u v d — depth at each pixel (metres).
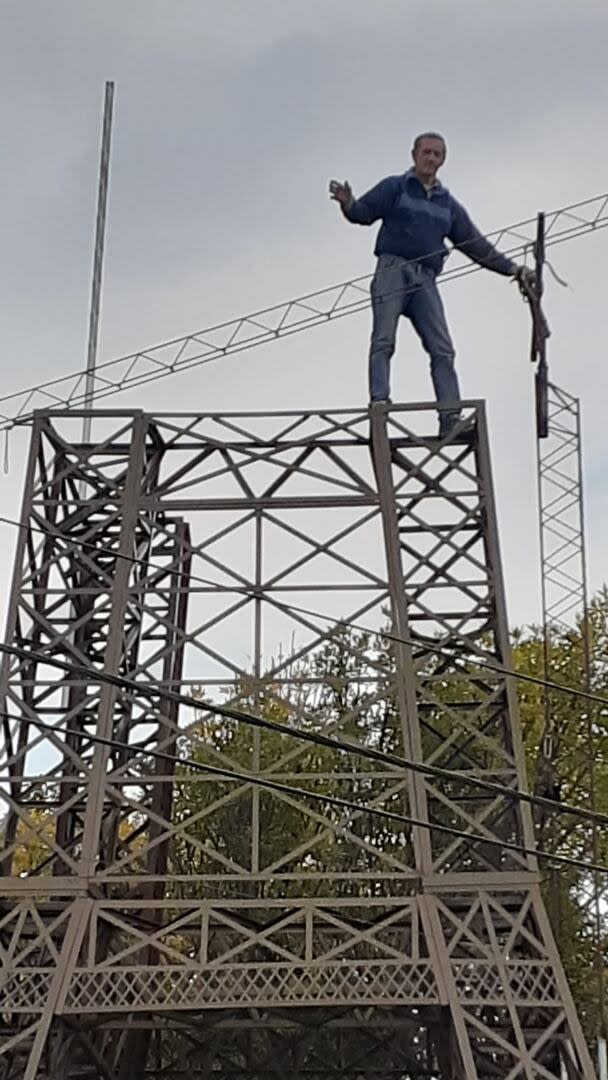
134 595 24.12
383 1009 24.17
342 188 27.17
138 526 25.81
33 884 21.48
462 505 24.95
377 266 27.17
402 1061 27.39
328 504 24.75
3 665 23.73
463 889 21.48
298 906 21.25
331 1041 29.38
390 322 26.88
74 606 25.59
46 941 21.05
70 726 23.97
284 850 38.22
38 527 25.12
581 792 35.47
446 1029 22.52
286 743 38.38
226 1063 29.02
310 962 20.73
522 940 22.36
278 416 25.55
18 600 24.25
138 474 25.11
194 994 20.50
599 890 32.19
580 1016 36.03
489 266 27.69
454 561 24.41
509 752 23.58
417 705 24.45
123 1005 20.38
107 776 22.45
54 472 25.94
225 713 14.53
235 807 38.72
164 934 21.25
